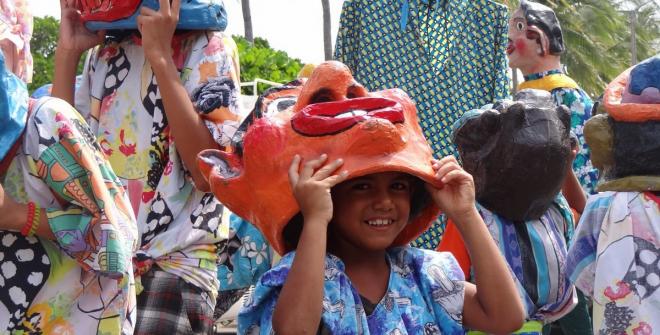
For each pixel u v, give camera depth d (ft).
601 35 108.47
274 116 10.16
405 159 9.85
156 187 13.20
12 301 10.69
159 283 12.86
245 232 15.46
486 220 14.80
